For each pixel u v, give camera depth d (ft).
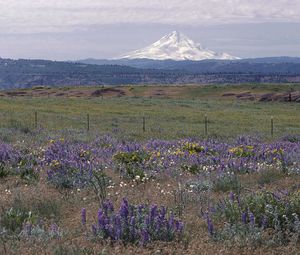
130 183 49.80
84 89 568.41
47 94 522.06
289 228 30.32
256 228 29.76
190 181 49.03
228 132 138.72
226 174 50.90
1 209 36.99
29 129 121.80
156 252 26.35
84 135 111.65
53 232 30.09
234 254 26.73
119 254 26.03
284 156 63.98
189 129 147.43
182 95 504.43
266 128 160.04
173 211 35.65
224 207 34.63
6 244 27.94
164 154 69.26
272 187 45.96
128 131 130.82
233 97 462.19
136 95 509.76
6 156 63.82
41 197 41.27
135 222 29.73
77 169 52.65
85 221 31.24
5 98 346.13
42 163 61.16
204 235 30.09
